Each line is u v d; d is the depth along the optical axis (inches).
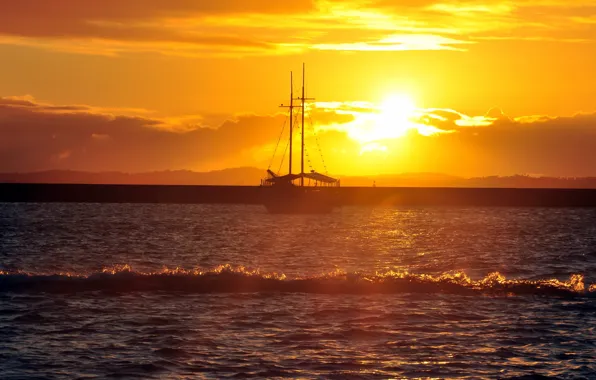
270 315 3201.3
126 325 3006.9
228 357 2583.7
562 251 6727.4
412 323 3078.2
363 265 5433.1
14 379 2352.4
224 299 3516.2
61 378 2364.7
